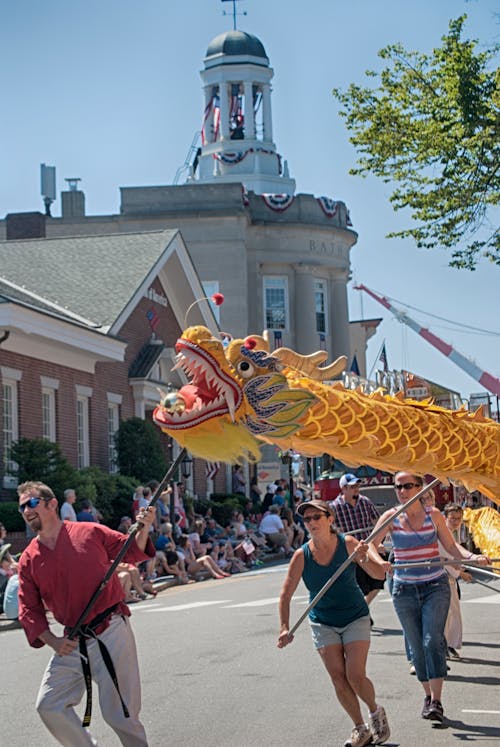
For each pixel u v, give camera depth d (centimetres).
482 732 897
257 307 5562
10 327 2617
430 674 941
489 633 1459
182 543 2672
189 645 1443
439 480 921
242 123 6469
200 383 809
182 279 3825
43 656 1438
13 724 1002
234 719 979
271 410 816
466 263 2058
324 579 849
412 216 2031
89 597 721
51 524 730
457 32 1950
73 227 5531
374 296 2634
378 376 2153
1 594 1928
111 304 3328
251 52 6400
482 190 1984
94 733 957
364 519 1430
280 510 3425
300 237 5609
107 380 3312
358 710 852
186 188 5488
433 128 1942
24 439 2658
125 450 3281
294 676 1185
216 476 4319
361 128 2003
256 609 1842
